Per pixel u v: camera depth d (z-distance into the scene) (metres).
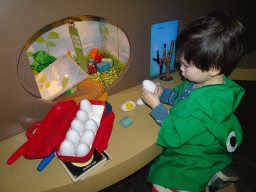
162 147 0.77
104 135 0.67
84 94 0.91
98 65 1.11
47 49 0.99
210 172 0.68
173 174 0.69
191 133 0.63
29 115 0.77
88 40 1.12
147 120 0.83
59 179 0.60
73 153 0.59
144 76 1.08
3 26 0.60
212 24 0.56
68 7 0.68
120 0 0.79
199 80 0.66
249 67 1.27
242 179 1.17
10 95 0.70
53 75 0.89
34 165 0.65
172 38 1.13
